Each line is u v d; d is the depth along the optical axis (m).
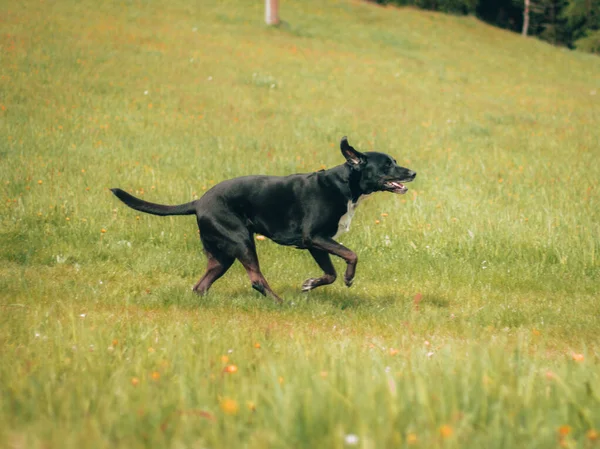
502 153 17.16
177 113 19.50
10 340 5.27
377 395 3.52
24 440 2.97
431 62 35.53
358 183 7.39
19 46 24.70
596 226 10.62
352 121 20.62
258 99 22.70
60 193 11.38
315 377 3.78
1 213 10.48
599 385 3.87
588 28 74.06
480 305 8.05
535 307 7.83
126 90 21.56
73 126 16.73
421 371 4.24
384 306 7.91
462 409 3.55
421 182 13.77
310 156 15.63
